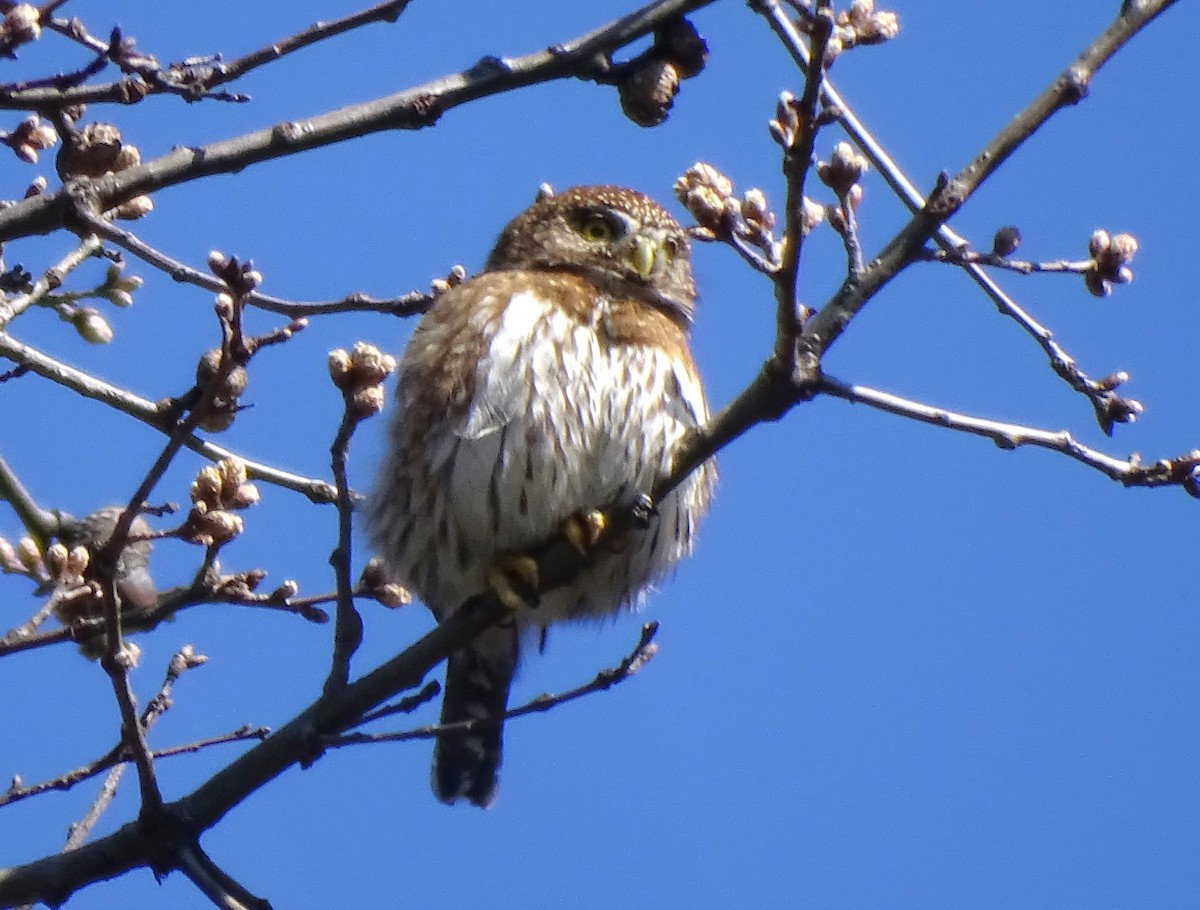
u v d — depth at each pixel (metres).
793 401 8.66
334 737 8.81
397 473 11.30
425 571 11.52
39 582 9.88
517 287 11.38
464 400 10.92
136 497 8.07
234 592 9.51
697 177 8.50
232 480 9.15
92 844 8.70
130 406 11.16
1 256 11.19
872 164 9.98
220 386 8.00
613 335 11.24
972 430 8.79
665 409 11.12
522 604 10.84
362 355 8.46
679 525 11.66
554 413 10.83
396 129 10.16
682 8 10.55
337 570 8.97
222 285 9.12
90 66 9.19
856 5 9.05
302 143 9.91
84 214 9.36
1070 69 8.26
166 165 9.71
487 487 10.79
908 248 8.44
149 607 9.45
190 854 8.66
